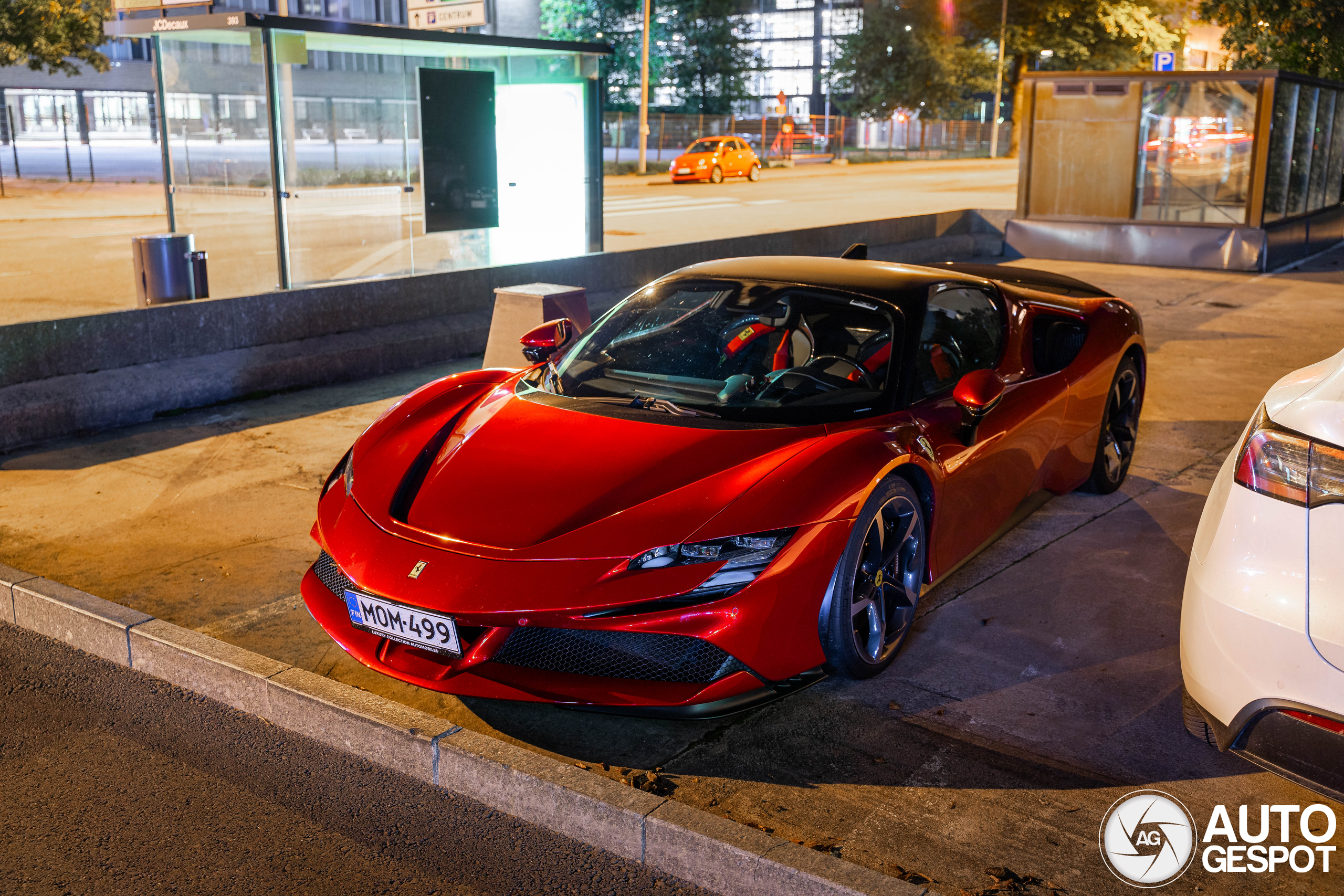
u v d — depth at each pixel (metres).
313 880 2.50
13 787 2.86
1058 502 4.99
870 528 3.21
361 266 9.88
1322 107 14.83
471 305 8.63
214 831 2.69
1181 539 4.54
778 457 3.18
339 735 3.06
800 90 75.88
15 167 26.12
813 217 18.75
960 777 2.84
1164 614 3.83
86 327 6.12
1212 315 10.05
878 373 3.61
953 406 3.75
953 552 3.77
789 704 3.22
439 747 2.87
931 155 51.19
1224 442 5.96
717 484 3.06
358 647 3.15
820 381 3.58
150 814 2.75
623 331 4.01
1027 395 4.19
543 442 3.36
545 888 2.49
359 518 3.24
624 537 2.91
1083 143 14.28
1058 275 5.41
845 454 3.21
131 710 3.28
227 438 5.98
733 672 2.95
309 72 9.21
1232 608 2.34
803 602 3.00
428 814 2.78
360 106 9.61
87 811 2.76
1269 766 2.34
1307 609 2.23
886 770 2.87
